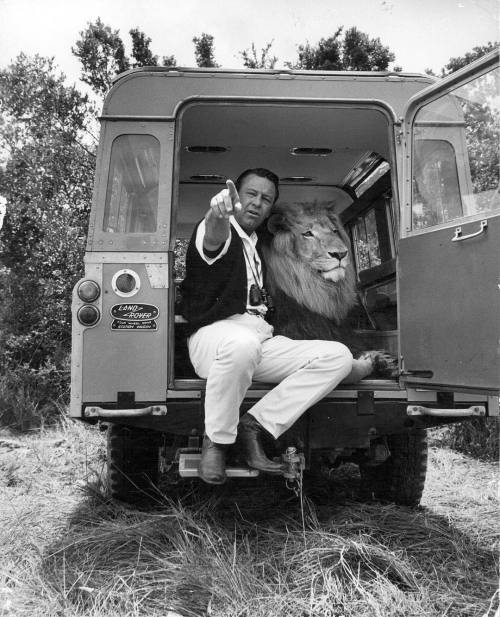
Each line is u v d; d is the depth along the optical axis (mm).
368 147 4691
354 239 5945
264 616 2568
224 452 3225
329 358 3311
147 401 3418
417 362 3428
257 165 5094
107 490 4059
